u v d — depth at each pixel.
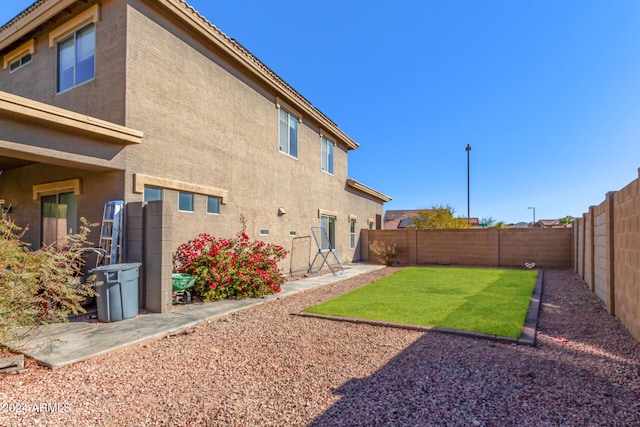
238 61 10.23
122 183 7.20
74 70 8.26
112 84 7.39
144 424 3.02
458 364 4.31
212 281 8.14
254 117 11.20
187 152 8.60
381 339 5.38
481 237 17.20
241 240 9.60
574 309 7.39
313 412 3.19
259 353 4.81
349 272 14.41
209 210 9.31
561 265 15.77
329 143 17.05
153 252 7.02
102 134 6.52
